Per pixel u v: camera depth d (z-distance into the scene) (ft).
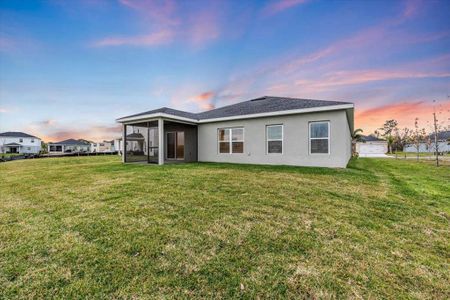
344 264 7.10
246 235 9.03
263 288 5.98
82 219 10.69
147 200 13.73
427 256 7.64
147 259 7.29
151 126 44.19
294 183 18.69
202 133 41.73
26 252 7.72
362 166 35.37
